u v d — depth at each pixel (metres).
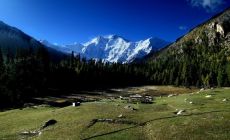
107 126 45.72
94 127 45.53
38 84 150.75
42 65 167.88
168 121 46.06
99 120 49.44
